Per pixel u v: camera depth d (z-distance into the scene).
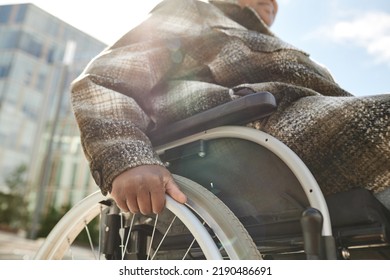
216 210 0.64
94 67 0.82
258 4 1.22
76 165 19.42
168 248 0.78
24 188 18.69
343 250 0.58
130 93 0.81
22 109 21.02
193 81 0.85
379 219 0.58
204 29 0.91
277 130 0.70
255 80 0.83
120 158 0.67
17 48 21.81
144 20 0.93
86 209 0.87
